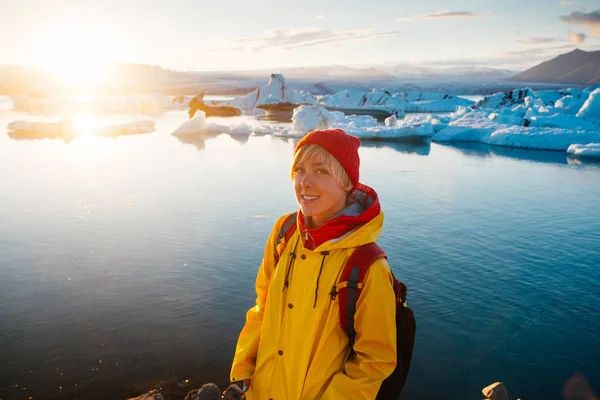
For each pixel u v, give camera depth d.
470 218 8.34
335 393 1.18
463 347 4.09
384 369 1.18
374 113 52.09
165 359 3.85
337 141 1.24
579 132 19.56
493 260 6.19
